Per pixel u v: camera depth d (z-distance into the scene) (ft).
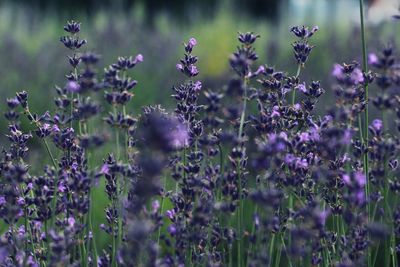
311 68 63.26
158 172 13.87
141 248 14.76
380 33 61.67
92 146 16.49
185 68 22.07
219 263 18.76
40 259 19.08
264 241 17.07
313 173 18.90
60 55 70.13
